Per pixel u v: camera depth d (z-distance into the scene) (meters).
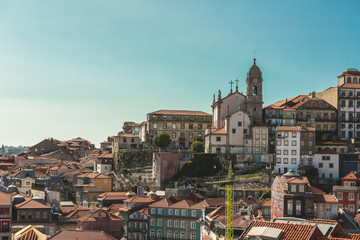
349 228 125.12
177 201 164.50
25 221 134.50
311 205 131.00
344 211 138.25
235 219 122.62
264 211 151.50
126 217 160.62
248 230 72.12
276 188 138.62
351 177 165.25
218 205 154.75
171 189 188.75
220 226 114.94
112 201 179.62
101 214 139.00
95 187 196.75
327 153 193.62
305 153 196.62
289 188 132.12
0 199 132.62
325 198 133.62
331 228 72.88
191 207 156.12
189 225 154.38
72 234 106.31
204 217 139.75
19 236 104.31
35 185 196.25
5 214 131.00
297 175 138.12
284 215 131.50
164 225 157.75
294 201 131.25
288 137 197.88
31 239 103.75
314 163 195.12
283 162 197.38
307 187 132.25
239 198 178.00
